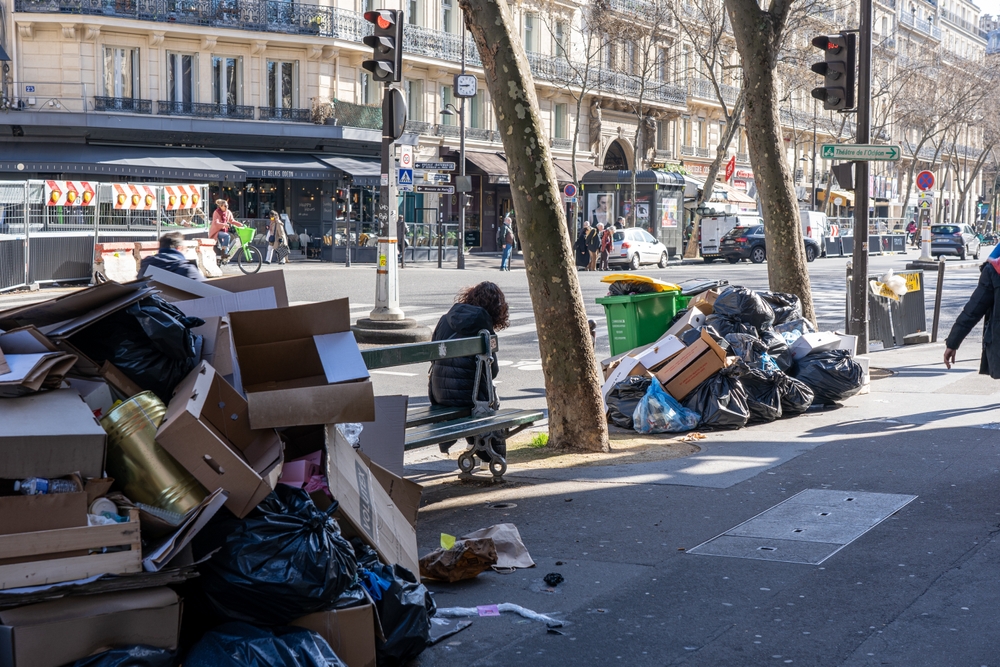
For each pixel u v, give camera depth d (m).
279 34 35.22
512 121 7.36
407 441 6.04
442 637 4.09
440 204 41.41
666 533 5.58
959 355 13.77
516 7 43.22
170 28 33.47
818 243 43.97
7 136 31.47
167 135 33.34
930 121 62.44
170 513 3.34
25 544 2.97
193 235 25.92
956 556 5.04
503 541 5.10
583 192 43.53
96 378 3.72
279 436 3.78
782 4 11.05
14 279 20.28
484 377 7.09
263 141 35.19
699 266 38.59
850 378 9.59
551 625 4.23
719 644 4.01
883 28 70.88
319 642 3.37
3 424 3.12
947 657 3.83
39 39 32.03
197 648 3.25
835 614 4.30
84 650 2.99
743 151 62.09
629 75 48.38
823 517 5.81
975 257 51.00
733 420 8.64
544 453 7.78
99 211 22.83
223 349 4.02
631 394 8.88
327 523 3.55
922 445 7.80
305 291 21.84
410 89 40.66
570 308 7.70
